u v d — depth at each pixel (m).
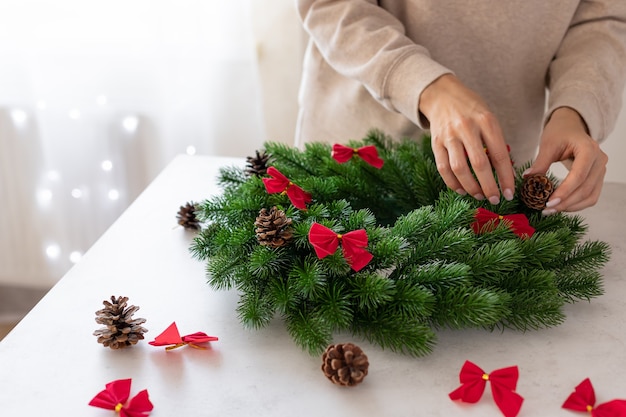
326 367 0.71
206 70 1.67
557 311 0.77
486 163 0.85
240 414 0.69
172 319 0.81
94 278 0.87
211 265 0.80
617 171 1.51
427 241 0.81
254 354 0.76
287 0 1.66
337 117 1.19
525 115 1.18
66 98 1.72
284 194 0.85
